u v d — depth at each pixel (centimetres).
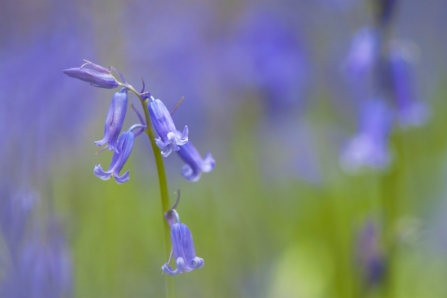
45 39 69
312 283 75
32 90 65
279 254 78
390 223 69
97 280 66
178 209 84
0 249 58
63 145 67
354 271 69
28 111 63
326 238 82
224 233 78
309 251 79
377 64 70
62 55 68
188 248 53
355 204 86
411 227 68
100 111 77
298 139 96
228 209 83
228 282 70
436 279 77
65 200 66
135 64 92
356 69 72
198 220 81
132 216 75
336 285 75
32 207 59
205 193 86
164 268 53
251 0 116
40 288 58
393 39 72
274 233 81
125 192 75
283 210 86
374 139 73
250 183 90
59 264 59
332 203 86
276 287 74
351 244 69
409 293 76
